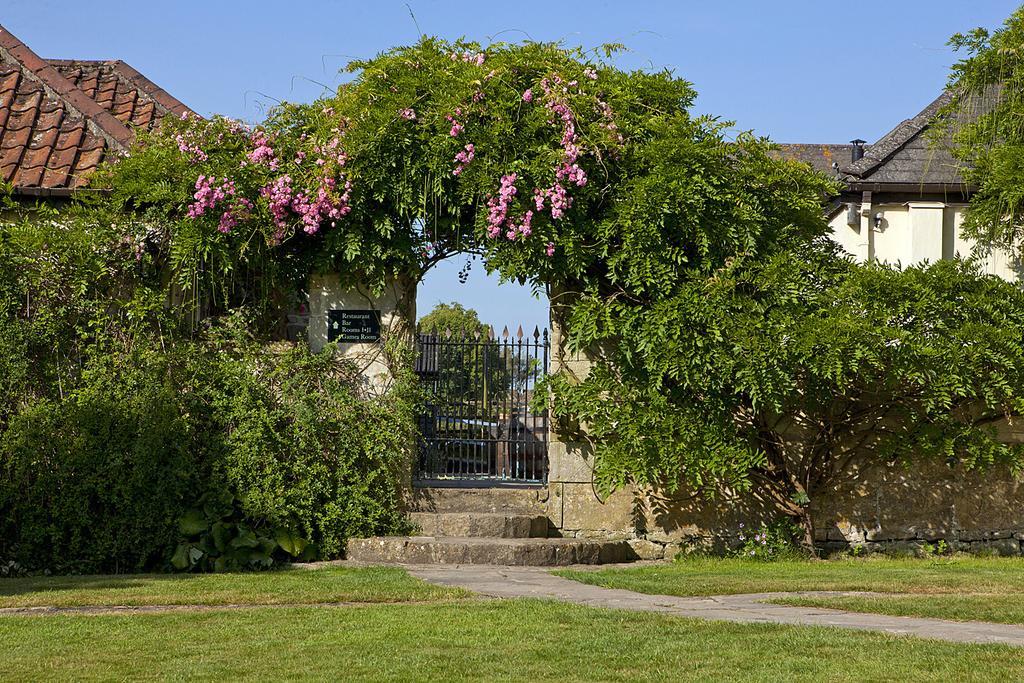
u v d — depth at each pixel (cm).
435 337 1374
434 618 791
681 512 1284
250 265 1242
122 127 1361
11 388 1166
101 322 1197
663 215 1193
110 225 1221
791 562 1212
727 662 646
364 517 1216
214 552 1155
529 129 1207
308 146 1227
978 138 1447
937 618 805
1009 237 1434
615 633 732
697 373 1167
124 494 1153
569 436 1288
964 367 1195
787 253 1200
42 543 1157
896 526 1304
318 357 1246
